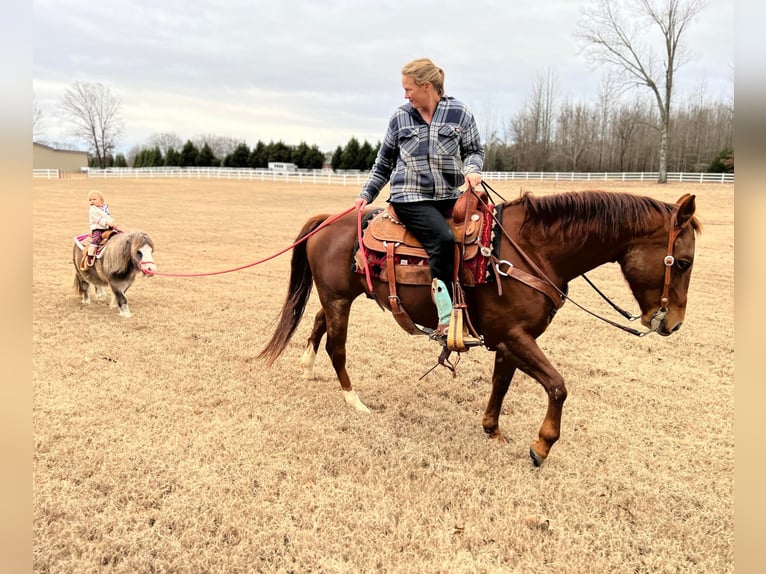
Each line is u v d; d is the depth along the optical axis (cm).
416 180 326
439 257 317
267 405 414
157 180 4109
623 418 404
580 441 368
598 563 253
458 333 314
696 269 1013
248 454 339
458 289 320
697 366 519
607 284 893
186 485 305
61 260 1003
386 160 359
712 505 297
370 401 429
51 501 286
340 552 259
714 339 601
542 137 5706
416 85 313
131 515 279
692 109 5456
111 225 665
